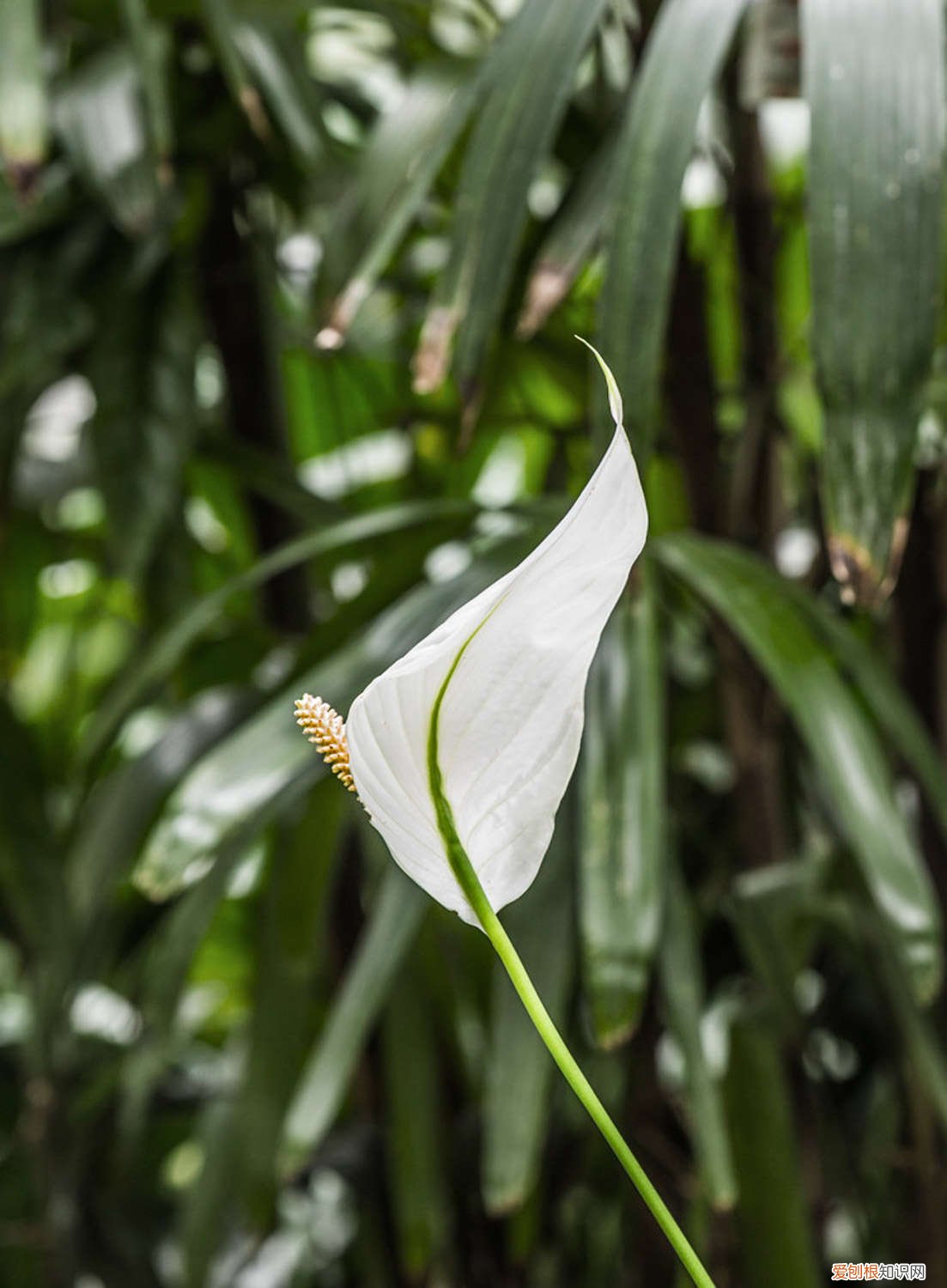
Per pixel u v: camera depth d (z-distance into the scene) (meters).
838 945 1.59
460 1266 1.81
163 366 1.60
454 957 1.73
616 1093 1.55
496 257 1.11
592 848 1.12
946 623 1.55
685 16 1.10
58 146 1.68
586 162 1.50
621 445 0.67
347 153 1.84
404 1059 1.65
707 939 1.74
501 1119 1.22
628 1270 1.68
